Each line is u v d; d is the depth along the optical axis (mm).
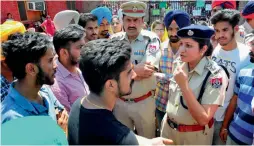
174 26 2236
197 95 1550
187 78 1496
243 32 2801
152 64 2115
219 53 2145
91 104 1006
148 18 8273
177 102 1635
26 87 1230
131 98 2219
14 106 1157
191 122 1607
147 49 2182
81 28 1807
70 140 1021
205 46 1517
